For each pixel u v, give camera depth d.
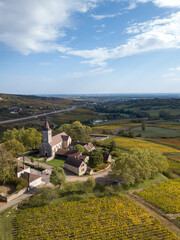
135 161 60.16
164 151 107.00
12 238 36.34
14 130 101.06
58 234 37.22
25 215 43.00
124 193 55.25
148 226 40.47
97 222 41.25
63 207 46.62
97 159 79.44
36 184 60.53
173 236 37.84
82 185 56.66
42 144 90.19
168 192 56.19
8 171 57.72
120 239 36.81
